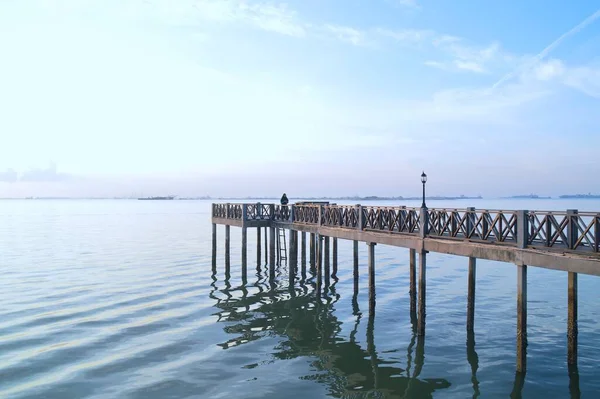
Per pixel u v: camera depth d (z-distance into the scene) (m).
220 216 30.22
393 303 20.80
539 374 12.31
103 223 88.31
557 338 15.30
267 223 27.17
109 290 23.33
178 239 53.56
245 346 14.95
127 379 12.16
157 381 12.05
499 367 12.85
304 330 16.73
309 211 23.42
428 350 14.40
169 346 14.84
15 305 19.94
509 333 15.93
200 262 33.81
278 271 29.94
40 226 78.12
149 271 29.47
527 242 11.83
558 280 26.62
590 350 13.99
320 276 22.52
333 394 11.30
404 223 16.50
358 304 20.64
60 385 11.75
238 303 20.89
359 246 50.06
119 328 16.70
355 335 16.09
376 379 12.22
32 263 32.91
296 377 12.38
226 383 11.96
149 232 64.75
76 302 20.61
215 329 16.80
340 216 20.50
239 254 39.03
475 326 16.89
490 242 13.00
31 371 12.63
